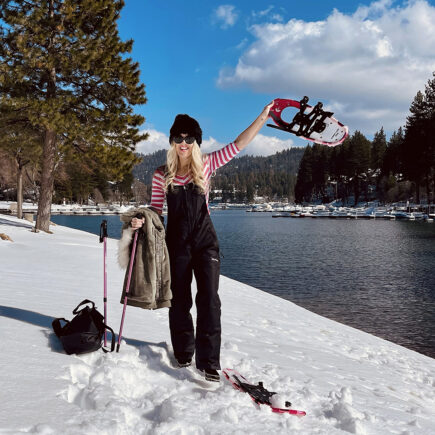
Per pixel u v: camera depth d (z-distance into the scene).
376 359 5.71
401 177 101.62
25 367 2.51
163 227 2.89
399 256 25.31
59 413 2.00
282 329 6.43
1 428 1.78
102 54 18.05
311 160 137.88
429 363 6.14
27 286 6.02
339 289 14.88
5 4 17.38
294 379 3.43
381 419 2.76
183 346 2.98
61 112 19.14
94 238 20.41
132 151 20.31
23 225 22.11
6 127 19.81
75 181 102.12
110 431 1.88
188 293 2.96
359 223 72.06
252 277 17.50
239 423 2.21
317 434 2.24
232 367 3.39
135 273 2.84
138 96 19.22
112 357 2.84
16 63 17.64
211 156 2.99
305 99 2.91
